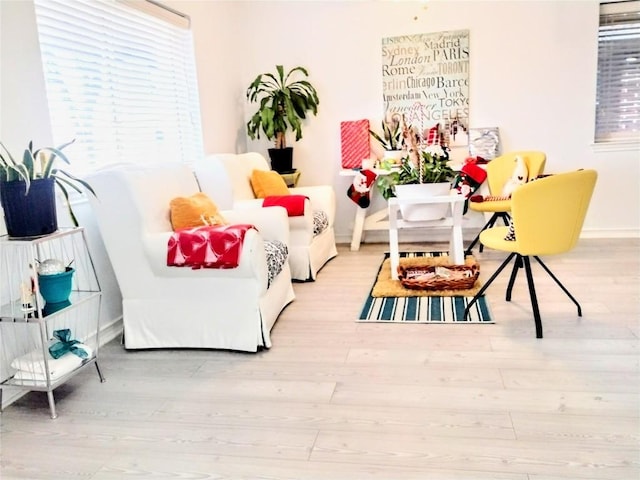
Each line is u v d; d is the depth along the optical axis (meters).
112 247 2.65
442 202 3.33
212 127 4.34
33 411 2.15
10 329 2.26
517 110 4.50
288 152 4.68
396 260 3.51
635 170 4.40
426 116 4.65
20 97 2.35
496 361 2.35
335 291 3.48
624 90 4.37
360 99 4.76
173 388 2.28
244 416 2.02
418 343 2.59
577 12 4.25
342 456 1.73
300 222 3.64
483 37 4.44
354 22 4.65
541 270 3.65
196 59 4.06
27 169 2.05
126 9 3.21
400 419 1.93
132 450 1.84
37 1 2.52
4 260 2.24
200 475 1.68
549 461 1.65
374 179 4.53
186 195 3.08
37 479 1.71
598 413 1.90
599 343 2.48
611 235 4.53
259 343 2.59
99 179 2.58
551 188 2.41
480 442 1.77
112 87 3.13
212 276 2.57
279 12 4.77
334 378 2.28
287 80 4.86
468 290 3.27
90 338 2.78
